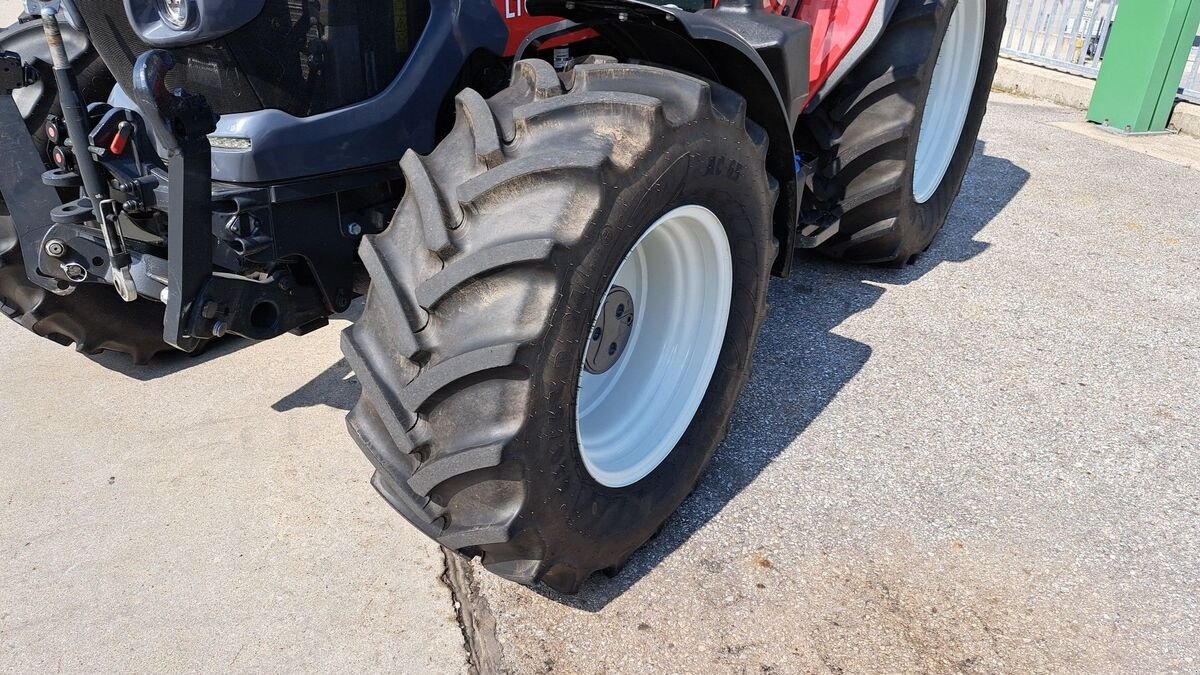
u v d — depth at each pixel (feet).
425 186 5.64
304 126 6.39
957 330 11.01
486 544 5.87
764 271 7.63
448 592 7.14
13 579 7.25
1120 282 12.38
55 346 10.88
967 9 12.45
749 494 8.12
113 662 6.52
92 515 7.95
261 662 6.51
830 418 9.23
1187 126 19.83
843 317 11.28
